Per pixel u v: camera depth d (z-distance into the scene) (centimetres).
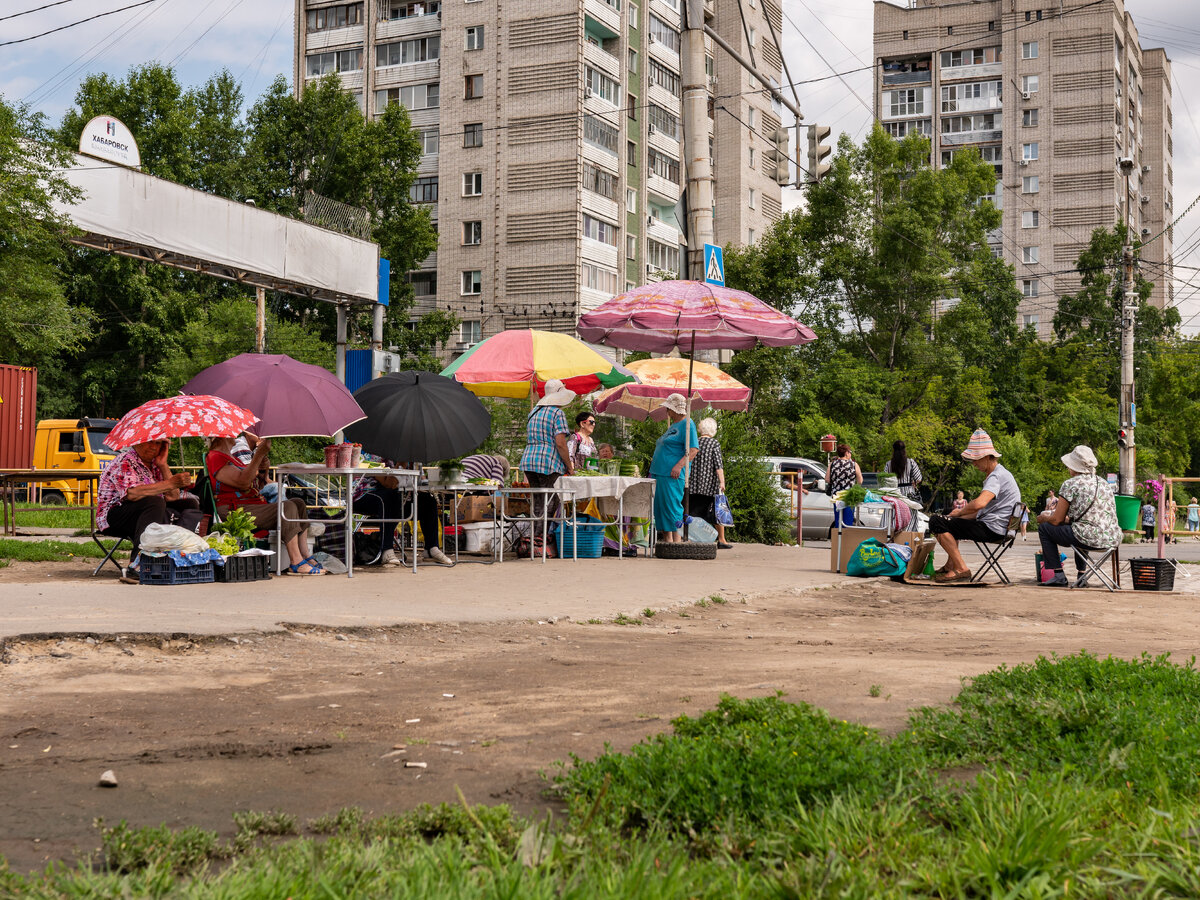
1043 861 268
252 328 4219
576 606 822
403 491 1159
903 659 638
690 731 396
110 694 489
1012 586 1170
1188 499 4738
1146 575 1135
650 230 5559
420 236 4772
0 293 2359
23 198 1667
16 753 391
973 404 4559
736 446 1931
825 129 2198
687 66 1573
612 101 5253
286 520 981
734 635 743
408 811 327
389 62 5434
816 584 1077
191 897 245
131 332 4588
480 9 5181
